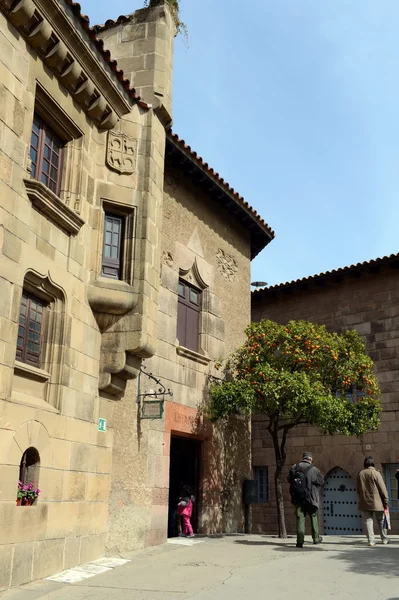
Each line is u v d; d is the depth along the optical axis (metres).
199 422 15.14
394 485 19.86
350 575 9.26
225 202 17.09
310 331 15.34
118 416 12.16
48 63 10.31
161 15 13.40
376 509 13.35
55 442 9.86
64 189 10.96
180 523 14.59
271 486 22.36
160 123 12.98
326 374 15.42
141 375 13.04
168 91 13.14
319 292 22.77
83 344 10.95
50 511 9.59
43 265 9.81
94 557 10.80
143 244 11.87
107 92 11.61
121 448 12.12
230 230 17.88
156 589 8.42
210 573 9.56
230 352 16.98
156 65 13.02
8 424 8.66
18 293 9.04
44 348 10.22
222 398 14.71
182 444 15.62
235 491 16.36
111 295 11.34
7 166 8.94
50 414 9.75
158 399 13.48
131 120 12.36
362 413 14.71
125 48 13.32
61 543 9.82
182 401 14.59
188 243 15.66
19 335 9.63
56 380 10.13
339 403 14.38
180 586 8.59
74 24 10.40
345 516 20.67
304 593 8.03
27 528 8.94
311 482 12.95
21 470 9.24
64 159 11.10
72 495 10.27
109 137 12.02
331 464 21.14
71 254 10.71
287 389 14.23
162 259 14.48
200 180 15.89
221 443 16.02
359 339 16.03
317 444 21.62
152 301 11.98
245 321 18.02
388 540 14.85
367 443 20.52
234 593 8.06
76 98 11.10
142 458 12.77
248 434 17.34
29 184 9.41
